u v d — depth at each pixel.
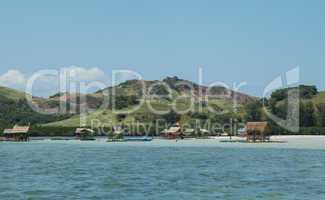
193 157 109.12
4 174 76.75
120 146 161.75
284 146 144.00
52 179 69.69
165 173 76.31
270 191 57.19
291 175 72.56
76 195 55.53
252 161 97.06
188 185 62.59
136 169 82.94
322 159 100.50
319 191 57.00
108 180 68.00
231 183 64.12
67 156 116.44
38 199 53.25
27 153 128.62
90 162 98.25
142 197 54.00
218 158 105.56
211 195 54.78
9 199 53.34
